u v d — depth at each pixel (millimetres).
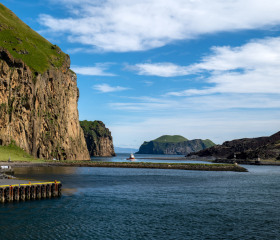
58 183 51844
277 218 41188
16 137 140000
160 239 31688
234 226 37031
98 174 98562
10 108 139125
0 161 116562
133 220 38562
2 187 44500
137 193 58844
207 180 87938
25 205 43688
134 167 144250
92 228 34656
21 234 31609
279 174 118500
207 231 34781
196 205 48750
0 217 37094
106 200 50469
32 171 95625
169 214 42156
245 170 136000
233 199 55031
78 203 47031
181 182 80375
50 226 34625
